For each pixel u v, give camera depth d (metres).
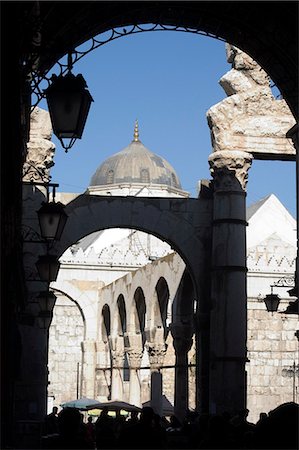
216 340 28.30
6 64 10.54
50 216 16.64
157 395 41.88
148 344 42.47
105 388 51.97
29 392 27.73
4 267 12.50
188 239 29.81
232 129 29.28
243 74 29.72
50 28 17.55
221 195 28.73
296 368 43.69
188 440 14.70
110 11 18.47
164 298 41.88
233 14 18.52
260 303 43.59
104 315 51.84
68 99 12.53
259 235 59.66
